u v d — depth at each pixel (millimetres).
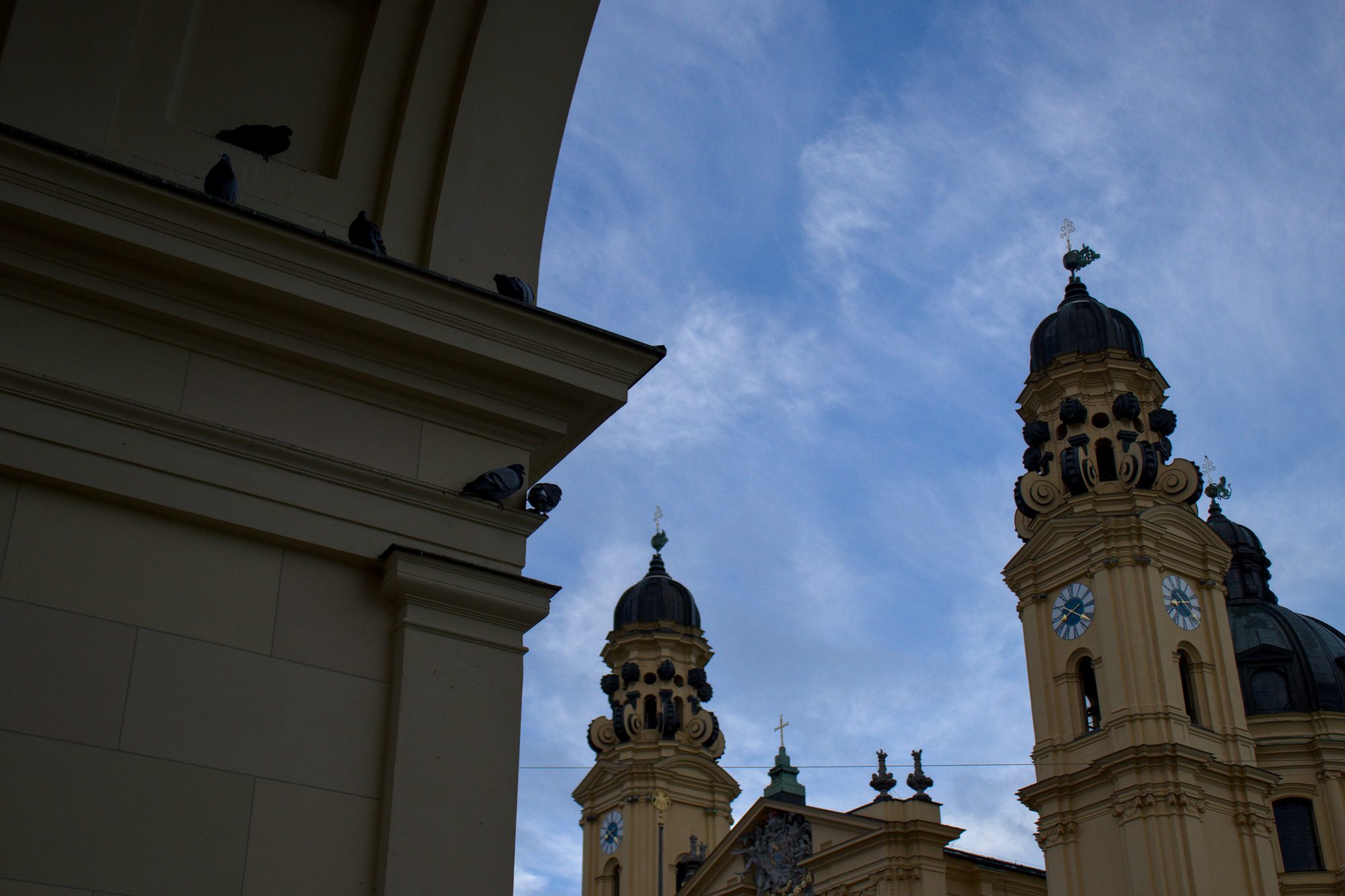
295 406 9391
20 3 9383
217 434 8984
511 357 9852
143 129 9820
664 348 10328
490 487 9633
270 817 8406
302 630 8977
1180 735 44562
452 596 9312
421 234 10562
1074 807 45625
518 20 10945
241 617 8812
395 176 10594
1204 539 49031
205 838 8172
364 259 9406
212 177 9359
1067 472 50281
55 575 8359
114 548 8586
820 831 52500
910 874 48531
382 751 8914
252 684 8680
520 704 9305
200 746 8375
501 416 9992
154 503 8688
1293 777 66938
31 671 8086
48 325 8766
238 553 8961
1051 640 49000
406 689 8953
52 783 7898
